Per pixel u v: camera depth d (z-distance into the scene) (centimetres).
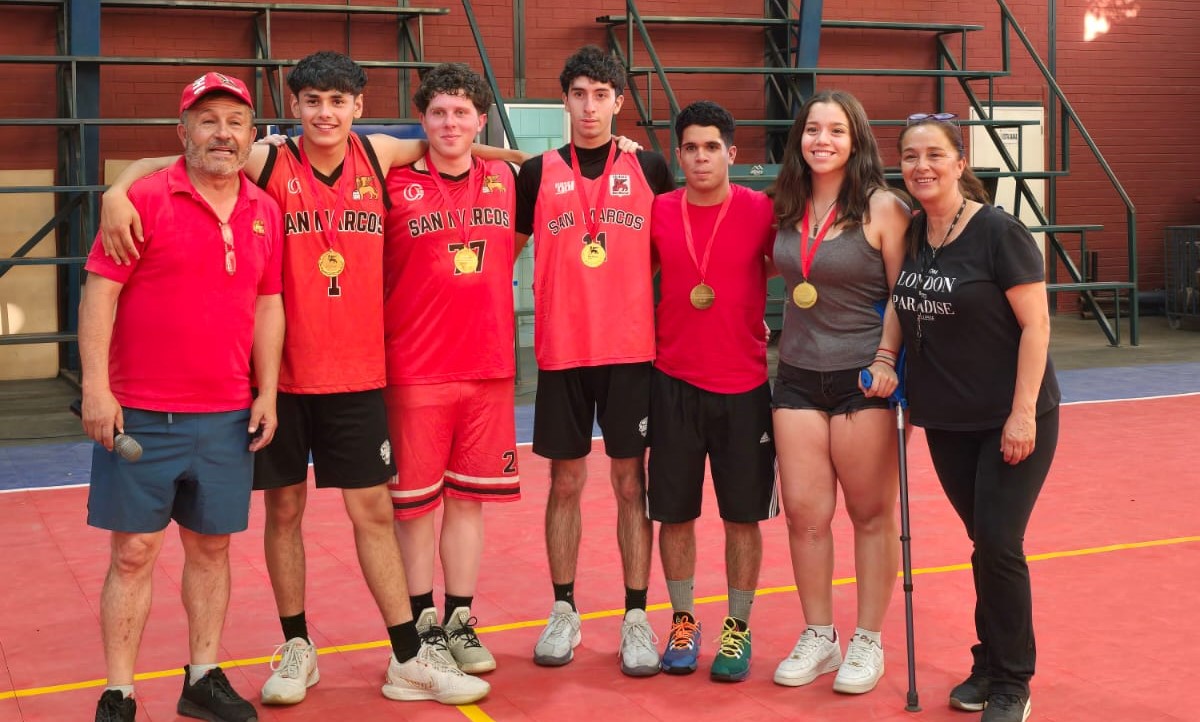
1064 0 1645
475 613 522
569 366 447
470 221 436
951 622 495
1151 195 1711
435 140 427
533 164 458
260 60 1184
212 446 391
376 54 1340
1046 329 380
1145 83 1695
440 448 447
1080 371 1225
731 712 411
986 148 1616
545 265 450
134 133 1262
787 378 433
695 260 437
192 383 386
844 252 414
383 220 427
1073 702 410
